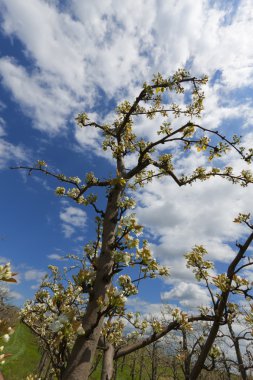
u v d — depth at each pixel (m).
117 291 3.46
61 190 5.80
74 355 3.56
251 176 6.47
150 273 4.04
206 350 6.10
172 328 4.84
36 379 4.67
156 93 6.31
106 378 4.50
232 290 6.03
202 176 6.69
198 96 6.80
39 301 4.79
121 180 4.83
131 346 4.88
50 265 5.73
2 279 2.34
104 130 6.80
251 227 6.77
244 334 8.20
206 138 6.54
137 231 4.11
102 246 4.36
